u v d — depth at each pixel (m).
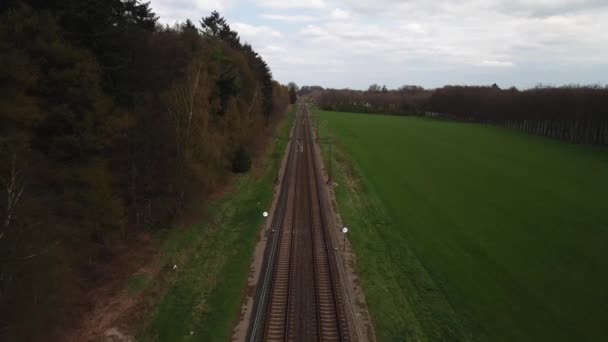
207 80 36.41
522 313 24.55
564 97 102.44
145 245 28.59
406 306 24.25
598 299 26.45
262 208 40.06
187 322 21.08
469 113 158.62
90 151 24.33
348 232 34.59
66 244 21.19
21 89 19.73
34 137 21.22
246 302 23.50
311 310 22.27
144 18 37.66
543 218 41.41
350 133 101.56
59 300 18.69
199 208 34.81
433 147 85.00
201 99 34.19
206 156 35.72
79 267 23.41
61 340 18.64
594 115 92.88
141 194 31.52
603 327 23.39
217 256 29.14
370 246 32.91
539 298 26.33
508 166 66.62
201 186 34.81
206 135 35.12
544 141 98.25
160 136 31.34
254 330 20.45
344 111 185.38
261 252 30.23
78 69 22.53
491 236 36.50
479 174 60.59
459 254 32.59
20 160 18.33
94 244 24.41
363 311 22.59
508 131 121.69
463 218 41.12
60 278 18.98
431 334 21.83
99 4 25.50
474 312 24.33
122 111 26.53
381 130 112.00
